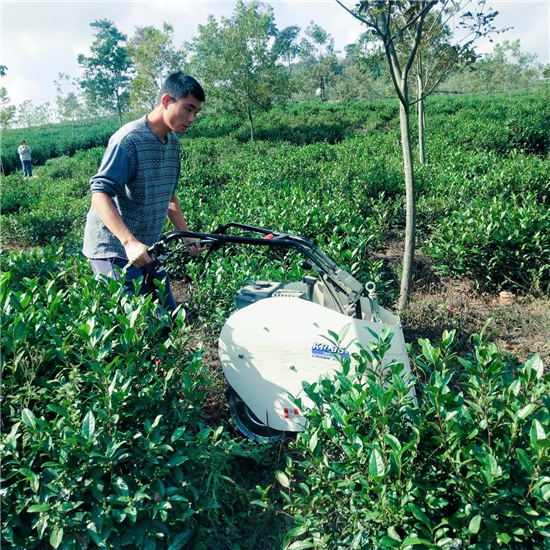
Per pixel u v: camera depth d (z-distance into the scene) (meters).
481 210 6.36
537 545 1.93
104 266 3.50
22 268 4.71
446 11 5.21
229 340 3.13
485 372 2.19
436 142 16.30
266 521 2.55
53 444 2.24
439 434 2.15
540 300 5.34
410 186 4.92
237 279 4.58
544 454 1.81
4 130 46.31
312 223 6.38
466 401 2.24
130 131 3.29
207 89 32.06
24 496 2.17
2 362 2.57
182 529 2.44
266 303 3.00
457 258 5.74
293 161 12.95
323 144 17.89
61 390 2.45
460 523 1.95
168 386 2.73
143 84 39.12
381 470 1.97
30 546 2.15
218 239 3.18
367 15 4.62
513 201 6.84
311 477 2.32
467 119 25.20
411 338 4.58
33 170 29.16
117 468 2.40
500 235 5.57
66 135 52.84
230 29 30.25
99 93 63.56
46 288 3.60
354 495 2.21
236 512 2.72
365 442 2.18
